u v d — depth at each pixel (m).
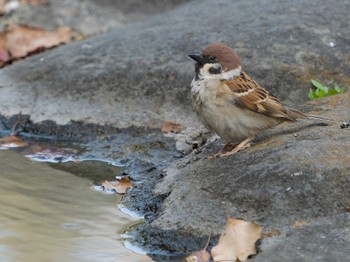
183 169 10.38
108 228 9.64
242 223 8.41
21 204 10.40
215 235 8.78
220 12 15.39
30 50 17.02
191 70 13.57
